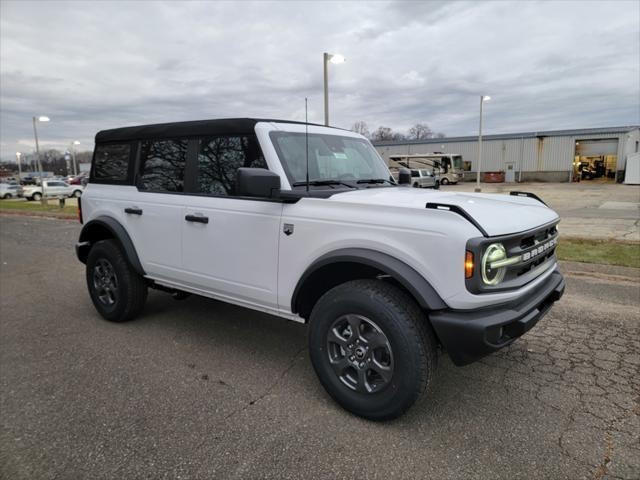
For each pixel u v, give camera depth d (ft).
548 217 10.16
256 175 9.19
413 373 8.36
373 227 8.81
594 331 13.76
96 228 15.42
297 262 9.99
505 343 8.29
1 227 46.16
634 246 26.50
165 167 13.21
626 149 135.74
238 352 12.61
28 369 11.60
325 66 39.75
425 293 8.10
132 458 8.00
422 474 7.54
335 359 9.51
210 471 7.64
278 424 9.01
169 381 10.87
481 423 9.02
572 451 8.11
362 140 14.12
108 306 15.10
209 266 11.93
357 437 8.57
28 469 7.74
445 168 136.05
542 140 144.25
